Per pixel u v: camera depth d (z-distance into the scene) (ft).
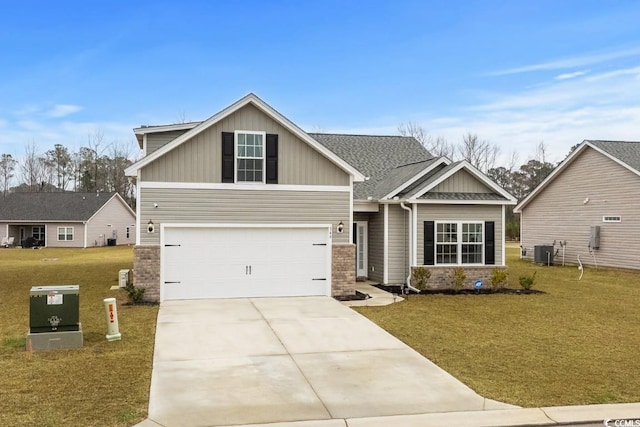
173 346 30.94
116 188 219.20
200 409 20.97
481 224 57.67
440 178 56.34
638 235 75.20
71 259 99.60
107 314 32.48
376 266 61.05
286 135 50.24
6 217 144.56
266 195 49.75
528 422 20.20
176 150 47.93
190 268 48.24
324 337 33.60
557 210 91.76
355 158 72.64
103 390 22.97
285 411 20.92
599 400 22.56
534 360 28.78
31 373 25.26
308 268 50.78
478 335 34.78
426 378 25.39
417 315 41.55
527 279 56.54
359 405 21.70
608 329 37.17
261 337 33.45
